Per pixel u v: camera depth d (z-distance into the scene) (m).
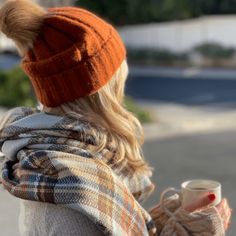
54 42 1.45
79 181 1.36
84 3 36.28
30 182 1.39
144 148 10.02
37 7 1.49
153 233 1.55
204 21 31.12
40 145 1.44
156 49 33.12
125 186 1.45
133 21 36.25
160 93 19.80
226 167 8.21
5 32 1.46
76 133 1.45
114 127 1.49
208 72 27.33
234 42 30.09
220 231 1.61
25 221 1.50
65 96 1.47
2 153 1.58
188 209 1.68
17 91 14.73
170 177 7.69
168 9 34.44
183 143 10.41
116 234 1.38
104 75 1.47
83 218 1.39
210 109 15.25
